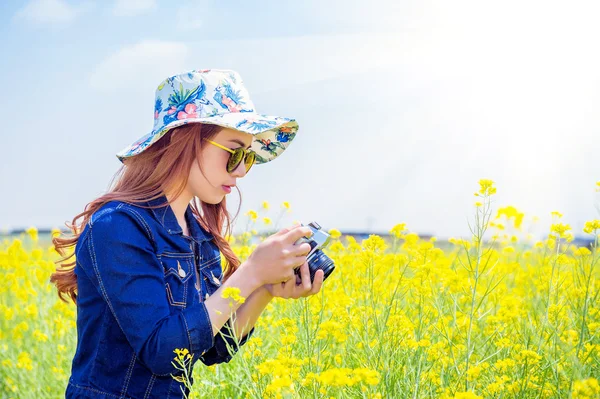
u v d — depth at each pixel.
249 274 2.08
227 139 2.21
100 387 2.08
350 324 2.78
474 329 2.86
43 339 4.28
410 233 3.43
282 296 2.24
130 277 2.00
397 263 3.48
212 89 2.29
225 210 2.52
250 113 2.30
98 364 2.08
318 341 2.44
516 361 2.52
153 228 2.12
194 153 2.18
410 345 2.51
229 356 2.42
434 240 4.38
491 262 3.51
